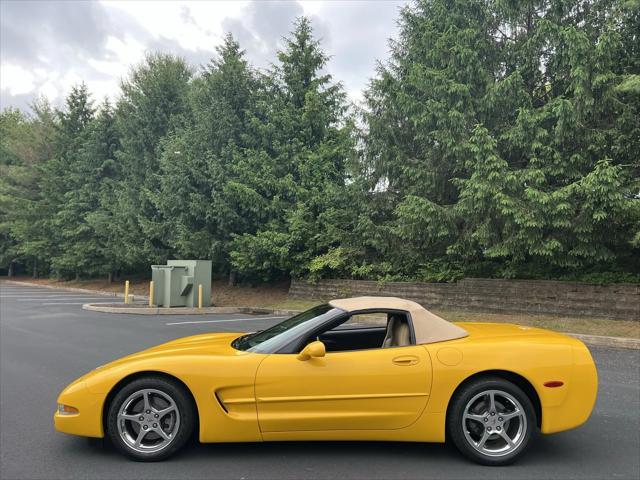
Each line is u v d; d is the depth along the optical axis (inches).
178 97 960.9
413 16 568.4
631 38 437.1
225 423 150.1
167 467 148.4
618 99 432.5
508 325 191.6
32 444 168.1
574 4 455.8
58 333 424.2
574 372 154.7
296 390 149.6
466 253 509.0
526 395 154.9
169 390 153.4
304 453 159.2
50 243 1264.8
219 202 711.7
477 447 149.8
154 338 396.5
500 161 430.6
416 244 587.8
